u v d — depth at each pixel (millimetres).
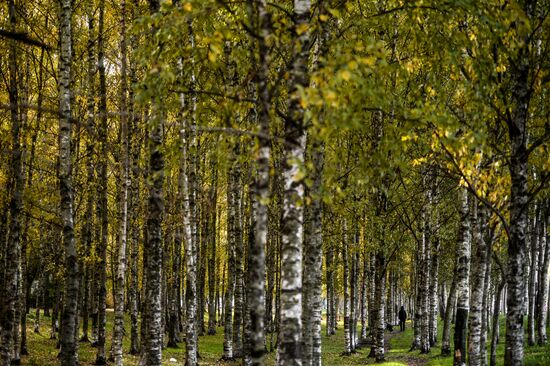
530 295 22906
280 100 15523
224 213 41688
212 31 9508
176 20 7777
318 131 6605
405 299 71438
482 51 8859
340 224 22484
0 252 17828
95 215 22656
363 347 31047
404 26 10164
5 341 14016
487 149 8898
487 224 11867
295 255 7172
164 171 10680
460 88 9797
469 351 12336
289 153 7340
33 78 18312
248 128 11391
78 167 17281
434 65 9914
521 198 9148
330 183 7746
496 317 13297
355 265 28594
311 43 9547
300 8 7508
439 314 54031
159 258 11328
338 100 6328
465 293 14695
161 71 8375
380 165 8906
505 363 9062
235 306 21531
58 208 17562
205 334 36719
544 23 9250
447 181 22453
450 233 25656
